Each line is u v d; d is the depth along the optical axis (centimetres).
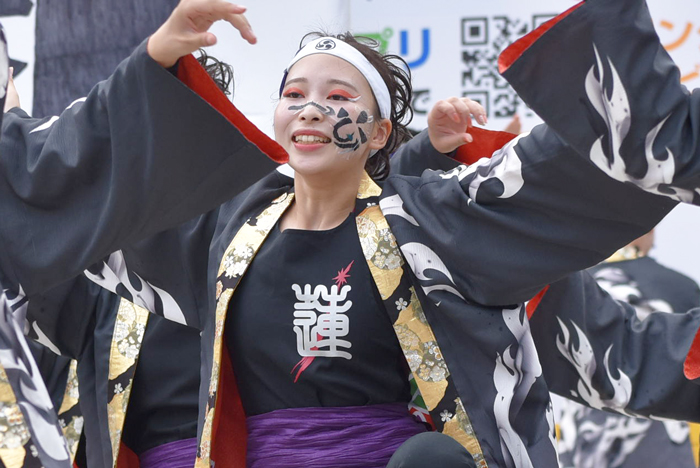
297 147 431
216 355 429
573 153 382
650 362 517
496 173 407
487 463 421
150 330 490
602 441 714
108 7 629
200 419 437
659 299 682
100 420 486
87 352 502
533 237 406
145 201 371
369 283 434
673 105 348
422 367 429
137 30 631
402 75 483
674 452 707
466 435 424
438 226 426
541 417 435
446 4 711
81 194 378
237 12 345
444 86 714
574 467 720
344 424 431
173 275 460
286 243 438
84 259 380
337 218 445
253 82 619
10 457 326
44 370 536
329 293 433
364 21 714
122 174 366
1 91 351
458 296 430
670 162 349
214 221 464
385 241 436
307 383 431
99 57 631
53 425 334
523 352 435
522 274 412
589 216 395
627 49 349
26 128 392
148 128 361
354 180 446
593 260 406
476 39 712
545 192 397
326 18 615
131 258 455
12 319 339
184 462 482
